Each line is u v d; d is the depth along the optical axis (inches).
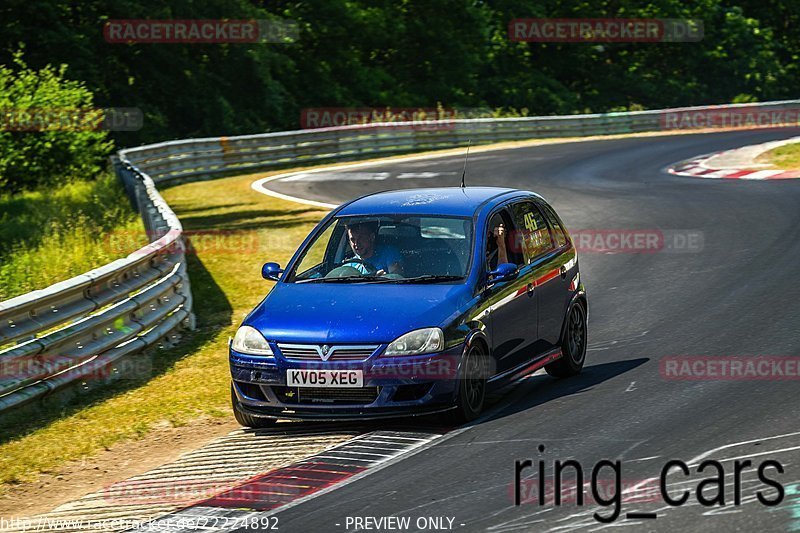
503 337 1155.9
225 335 1668.3
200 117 6752.0
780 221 2474.2
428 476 906.1
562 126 6112.2
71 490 1016.2
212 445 1099.3
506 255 1224.8
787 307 1578.5
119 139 6186.0
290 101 7529.5
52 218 3014.3
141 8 6432.1
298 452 1032.2
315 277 1202.0
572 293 1318.9
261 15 7234.3
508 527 762.2
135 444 1149.1
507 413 1113.4
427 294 1111.6
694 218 2640.3
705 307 1643.7
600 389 1190.3
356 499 861.2
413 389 1049.5
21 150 4407.0
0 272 2165.4
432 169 4306.1
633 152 4785.9
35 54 6028.5
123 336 1456.7
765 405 1052.5
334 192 3612.2
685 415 1039.0
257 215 3078.2
